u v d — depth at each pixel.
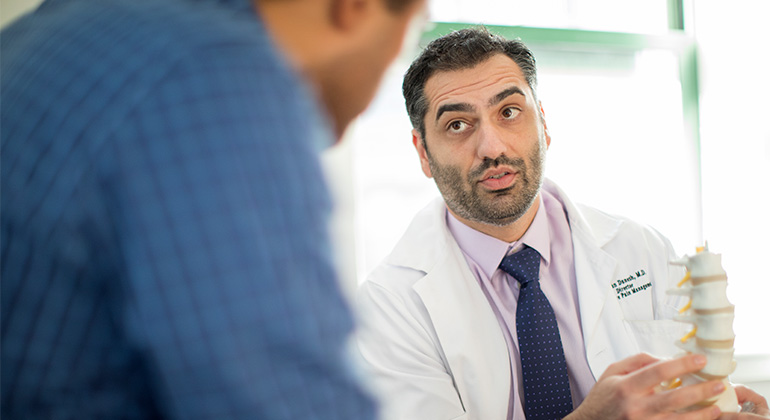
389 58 0.41
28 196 0.33
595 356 1.26
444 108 1.24
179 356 0.31
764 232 2.77
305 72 0.40
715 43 2.77
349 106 0.44
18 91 0.36
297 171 0.34
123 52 0.34
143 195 0.31
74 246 0.32
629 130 2.73
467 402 1.25
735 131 2.78
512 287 1.31
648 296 1.32
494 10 2.63
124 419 0.36
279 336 0.31
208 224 0.31
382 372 1.26
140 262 0.31
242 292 0.31
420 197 2.55
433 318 1.27
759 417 0.85
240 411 0.31
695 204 2.76
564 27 2.67
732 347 0.83
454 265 1.33
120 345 0.34
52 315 0.33
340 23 0.39
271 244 0.32
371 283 1.37
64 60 0.35
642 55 2.75
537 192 1.27
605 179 2.71
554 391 1.19
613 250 1.37
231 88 0.33
